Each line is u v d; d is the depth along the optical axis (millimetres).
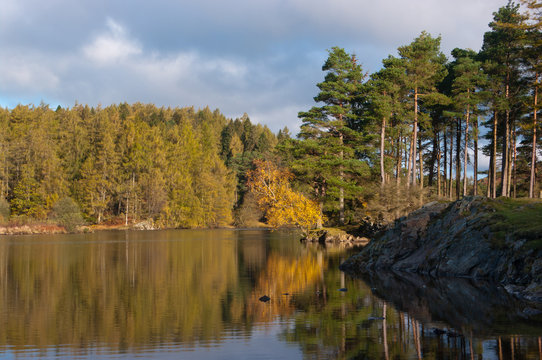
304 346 12109
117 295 20031
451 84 55031
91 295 20062
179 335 13422
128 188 107312
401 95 53500
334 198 57875
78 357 11414
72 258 36844
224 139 158625
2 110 129500
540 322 14234
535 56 41531
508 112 48344
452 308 16531
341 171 56469
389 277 25125
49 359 11281
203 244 53781
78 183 108062
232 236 73250
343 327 14008
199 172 124438
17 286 22625
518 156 60781
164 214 110500
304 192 67375
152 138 118250
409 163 55219
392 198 47938
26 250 44875
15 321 15258
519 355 10867
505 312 15742
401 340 12438
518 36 42844
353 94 59500
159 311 16688
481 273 23641
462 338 12484
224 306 17484
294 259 35594
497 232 24031
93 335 13469
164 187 112812
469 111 52219
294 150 57625
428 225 29641
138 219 108062
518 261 21406
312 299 18750
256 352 11672
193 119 186625
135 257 37750
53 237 69500
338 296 19359
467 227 26172
